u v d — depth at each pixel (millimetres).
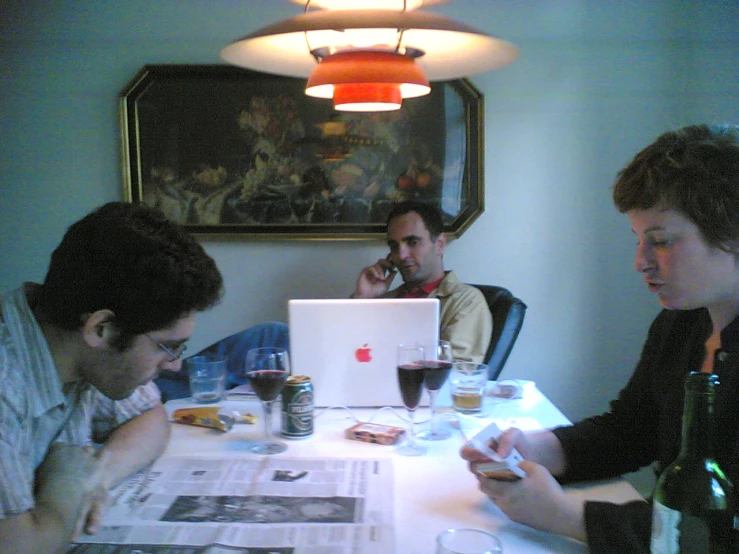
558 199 2998
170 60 2961
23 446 1074
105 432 1422
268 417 1466
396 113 2951
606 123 2961
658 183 1054
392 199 2984
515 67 2951
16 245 3051
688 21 2904
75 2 2943
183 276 1043
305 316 1642
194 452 1388
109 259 1023
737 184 1005
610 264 3016
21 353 1076
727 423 1047
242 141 2973
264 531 1022
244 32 2939
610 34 2928
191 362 1780
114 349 1079
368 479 1224
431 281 2775
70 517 1006
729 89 2922
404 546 995
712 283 1064
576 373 3066
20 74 2975
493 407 1694
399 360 1458
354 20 1073
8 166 3018
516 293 3043
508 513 1057
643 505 1038
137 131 2957
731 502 861
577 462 1283
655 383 1333
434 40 1348
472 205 2969
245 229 2998
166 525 1044
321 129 2965
